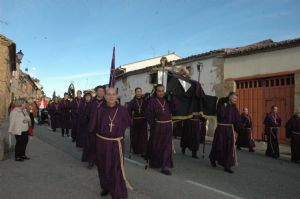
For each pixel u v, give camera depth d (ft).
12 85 144.56
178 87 34.73
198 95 34.76
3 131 59.57
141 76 106.22
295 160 41.14
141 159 35.94
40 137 55.62
